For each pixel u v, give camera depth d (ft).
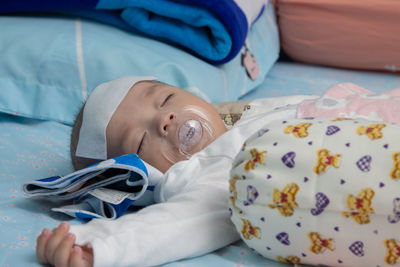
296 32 7.45
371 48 7.03
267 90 6.54
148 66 5.11
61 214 3.56
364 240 2.48
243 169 2.69
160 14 5.37
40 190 3.53
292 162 2.56
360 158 2.47
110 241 2.74
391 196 2.38
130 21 5.41
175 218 2.97
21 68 5.14
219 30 5.32
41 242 2.79
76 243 2.78
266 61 6.83
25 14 5.83
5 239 3.10
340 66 7.45
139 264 2.80
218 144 3.49
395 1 6.73
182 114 3.85
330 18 7.13
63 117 5.09
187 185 3.34
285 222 2.59
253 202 2.64
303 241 2.59
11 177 4.11
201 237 2.97
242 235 2.81
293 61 7.98
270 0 7.83
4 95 5.05
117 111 3.95
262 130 2.78
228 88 5.77
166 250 2.87
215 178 3.33
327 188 2.48
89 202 3.52
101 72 5.08
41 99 5.09
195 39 5.42
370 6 6.84
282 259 2.77
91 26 5.55
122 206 3.48
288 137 2.64
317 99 3.87
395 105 3.53
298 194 2.52
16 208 3.57
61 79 5.11
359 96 3.82
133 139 3.82
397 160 2.42
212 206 3.09
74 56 5.14
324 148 2.55
